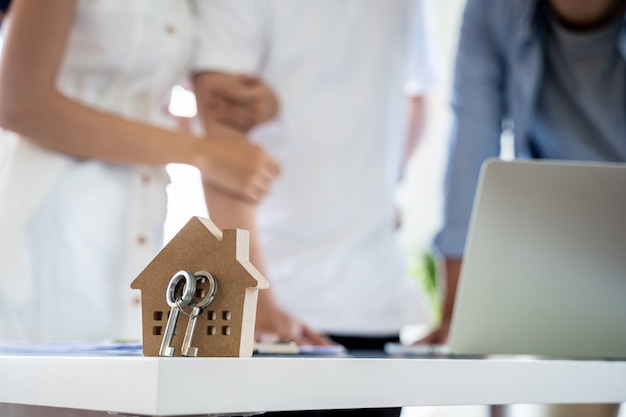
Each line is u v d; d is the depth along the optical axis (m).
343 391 0.67
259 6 1.75
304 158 1.83
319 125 1.82
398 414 1.42
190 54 1.64
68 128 1.43
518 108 1.89
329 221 1.83
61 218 1.43
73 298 1.42
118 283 1.47
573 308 1.04
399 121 1.93
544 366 0.77
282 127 1.82
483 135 1.94
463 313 1.08
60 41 1.42
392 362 0.69
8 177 1.43
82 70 1.50
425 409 0.95
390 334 1.86
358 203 1.85
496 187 1.04
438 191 5.12
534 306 1.05
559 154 1.93
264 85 1.70
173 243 0.74
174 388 0.58
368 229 1.86
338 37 1.82
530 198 1.03
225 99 1.67
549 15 1.85
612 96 1.84
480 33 1.93
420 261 4.62
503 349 1.08
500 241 1.05
